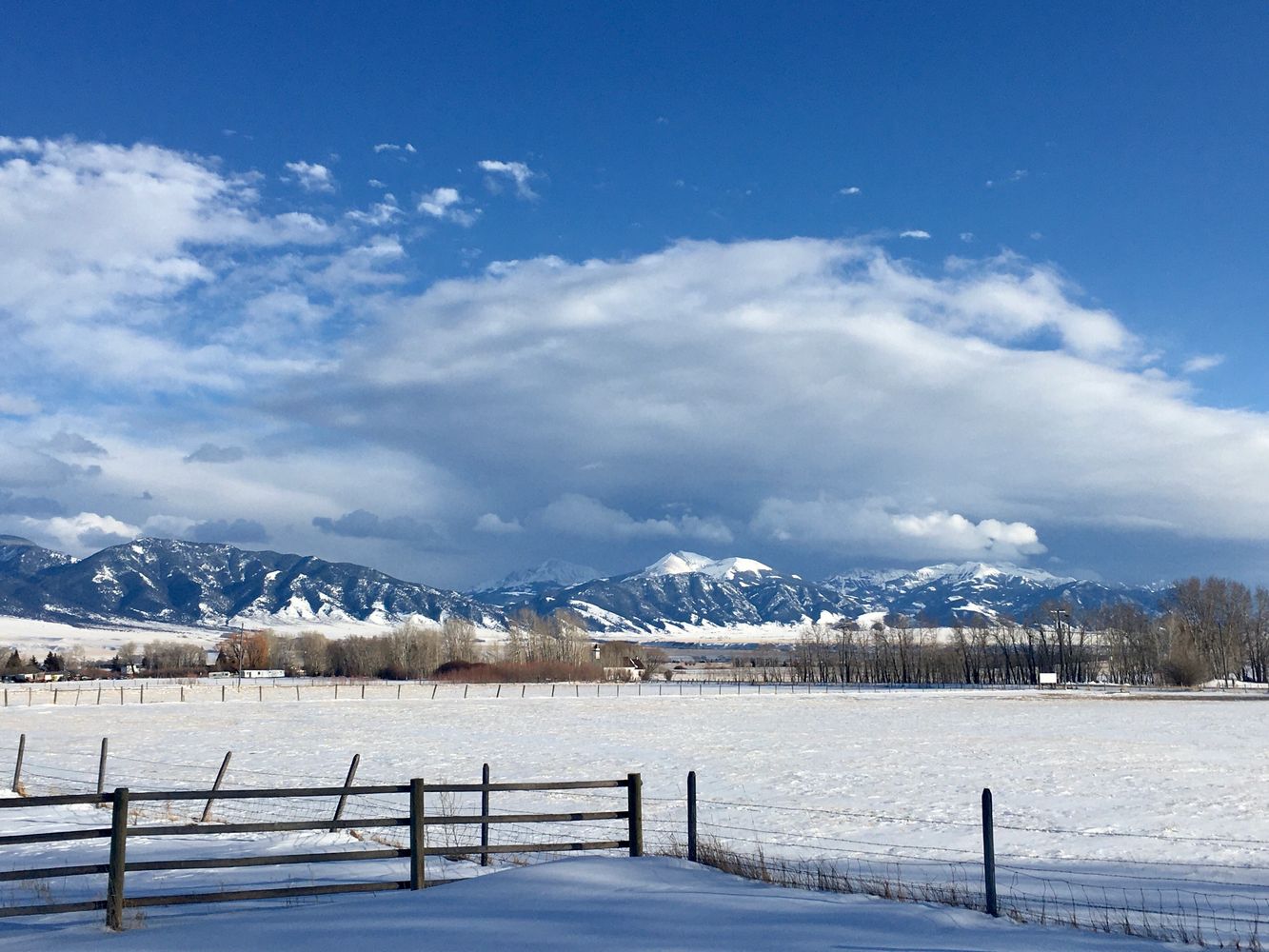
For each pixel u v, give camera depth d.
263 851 20.03
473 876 15.99
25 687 121.31
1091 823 27.55
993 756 47.00
